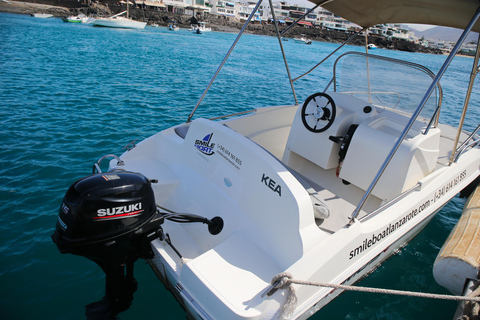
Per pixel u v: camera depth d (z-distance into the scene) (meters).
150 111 8.60
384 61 3.18
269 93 12.68
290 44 51.75
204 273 2.02
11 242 3.45
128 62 17.09
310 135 3.18
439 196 3.34
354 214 2.42
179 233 2.64
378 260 2.96
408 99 3.14
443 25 3.79
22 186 4.50
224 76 15.50
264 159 2.39
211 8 92.38
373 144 2.85
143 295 2.85
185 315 2.69
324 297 2.24
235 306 1.83
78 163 5.29
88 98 9.27
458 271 2.72
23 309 2.68
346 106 3.12
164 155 3.31
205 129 2.87
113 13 73.12
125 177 2.15
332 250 2.22
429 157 3.03
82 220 1.97
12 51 17.19
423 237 4.04
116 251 2.08
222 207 2.56
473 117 11.28
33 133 6.38
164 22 72.56
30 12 64.12
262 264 2.16
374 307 3.01
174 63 18.30
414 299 3.13
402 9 3.57
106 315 2.27
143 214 2.13
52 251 3.36
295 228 2.15
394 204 2.89
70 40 25.48
